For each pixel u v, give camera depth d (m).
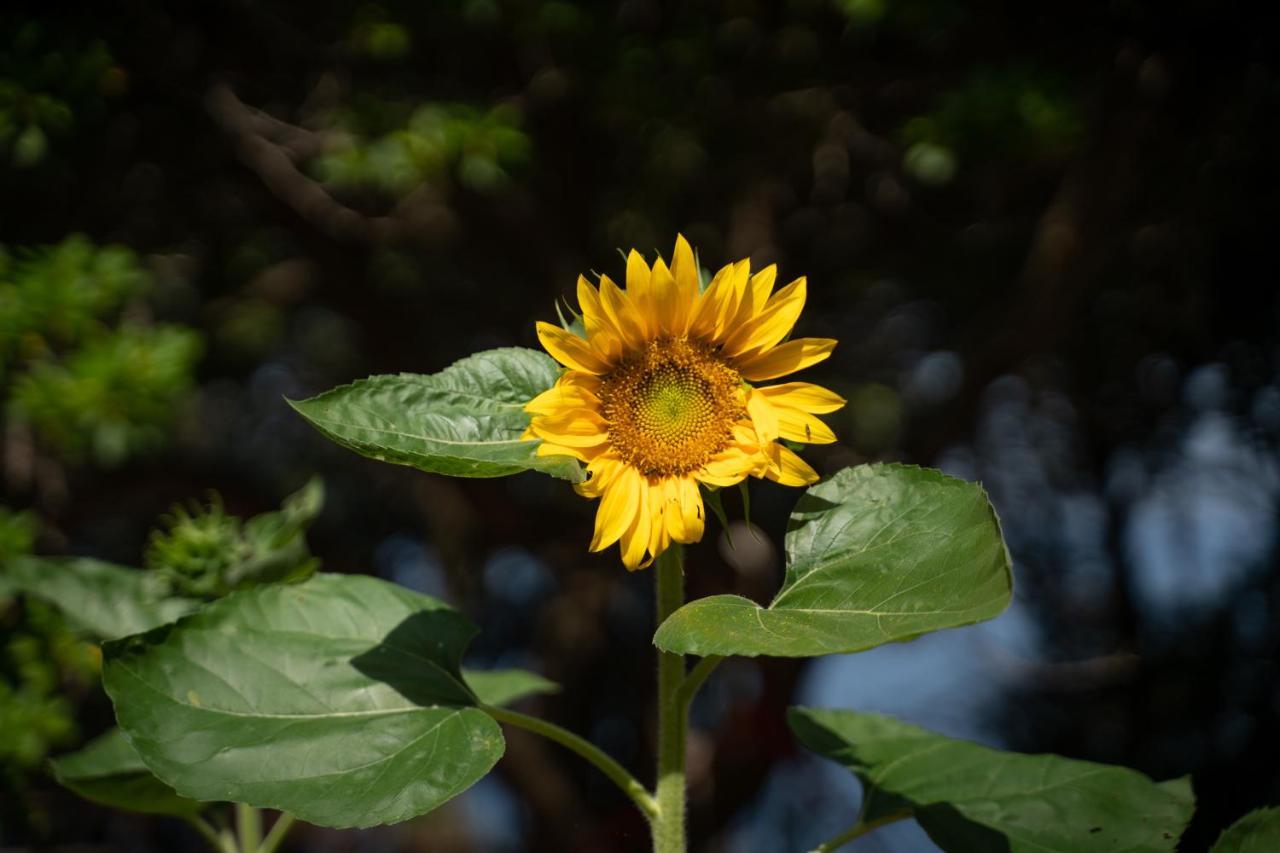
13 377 5.05
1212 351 8.02
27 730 3.71
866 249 8.06
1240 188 6.98
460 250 7.80
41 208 6.77
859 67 6.79
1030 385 8.77
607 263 7.95
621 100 6.70
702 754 9.36
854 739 2.24
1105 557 9.09
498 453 1.74
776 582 7.98
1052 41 6.51
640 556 1.69
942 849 1.88
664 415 1.72
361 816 1.58
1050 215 6.52
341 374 9.31
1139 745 8.51
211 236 7.75
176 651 1.77
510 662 11.04
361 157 6.15
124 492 8.12
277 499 9.23
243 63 6.81
